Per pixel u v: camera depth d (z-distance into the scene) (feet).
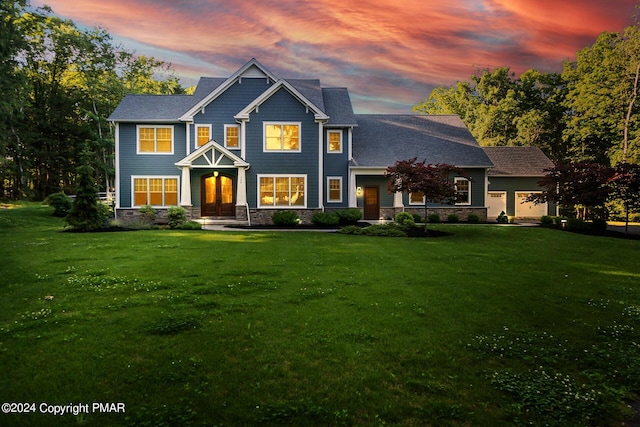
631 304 25.59
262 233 61.26
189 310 22.27
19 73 92.63
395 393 13.74
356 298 25.16
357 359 16.35
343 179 87.35
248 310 22.41
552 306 24.56
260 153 80.64
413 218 78.54
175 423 11.68
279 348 17.28
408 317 21.72
